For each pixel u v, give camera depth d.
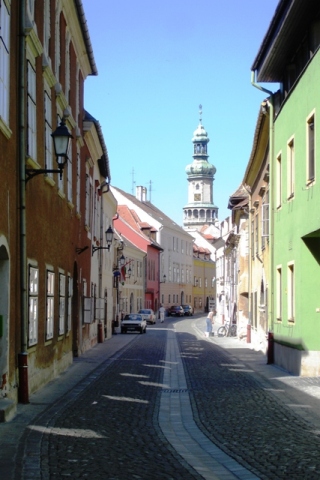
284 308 21.86
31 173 14.14
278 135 22.80
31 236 14.60
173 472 7.97
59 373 19.69
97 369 21.62
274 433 10.45
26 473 7.73
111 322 47.41
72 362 23.59
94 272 34.09
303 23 18.38
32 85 14.59
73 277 25.34
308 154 18.16
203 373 20.84
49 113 17.42
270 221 23.92
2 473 7.73
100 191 36.75
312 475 7.67
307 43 18.83
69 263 22.03
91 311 28.69
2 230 11.68
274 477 7.61
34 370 15.30
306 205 18.20
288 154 21.02
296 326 19.78
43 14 16.44
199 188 184.62
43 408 12.96
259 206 29.92
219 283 78.50
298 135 19.27
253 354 29.36
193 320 85.38
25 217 13.55
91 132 27.78
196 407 13.59
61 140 13.72
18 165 13.19
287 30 18.86
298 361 19.55
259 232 30.23
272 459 8.59
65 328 21.02
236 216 42.44
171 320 84.75
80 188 25.98
